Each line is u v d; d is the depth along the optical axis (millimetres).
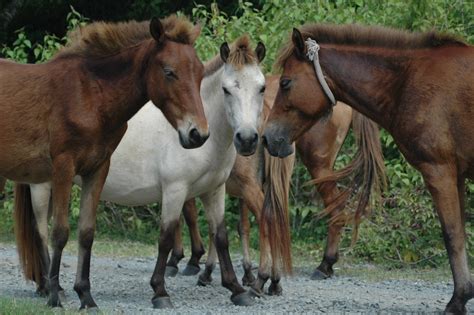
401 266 17219
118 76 10820
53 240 10836
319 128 14977
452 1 19266
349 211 15023
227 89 11586
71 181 10758
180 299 12469
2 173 11094
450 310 10719
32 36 28719
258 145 12680
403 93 10859
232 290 12094
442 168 10648
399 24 19000
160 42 10617
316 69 11039
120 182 12531
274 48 18453
